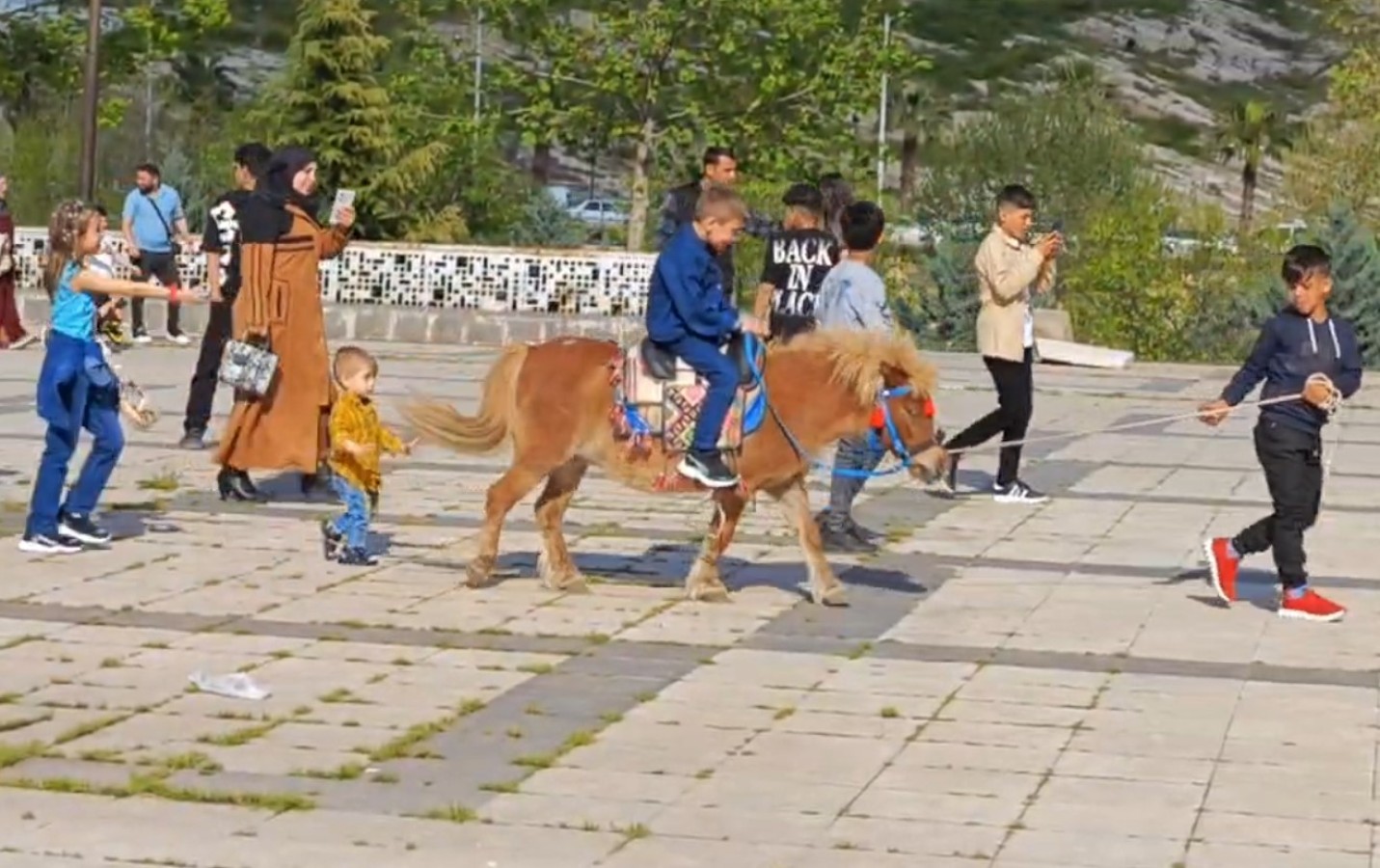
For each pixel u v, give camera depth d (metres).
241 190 17.50
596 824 8.39
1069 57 104.69
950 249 36.12
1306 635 11.97
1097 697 10.48
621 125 40.69
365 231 45.22
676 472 12.10
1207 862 8.04
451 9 43.62
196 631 11.59
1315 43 114.75
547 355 12.51
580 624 11.94
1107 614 12.44
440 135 44.03
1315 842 8.29
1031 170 42.50
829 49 40.44
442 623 11.89
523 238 49.22
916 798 8.79
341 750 9.37
